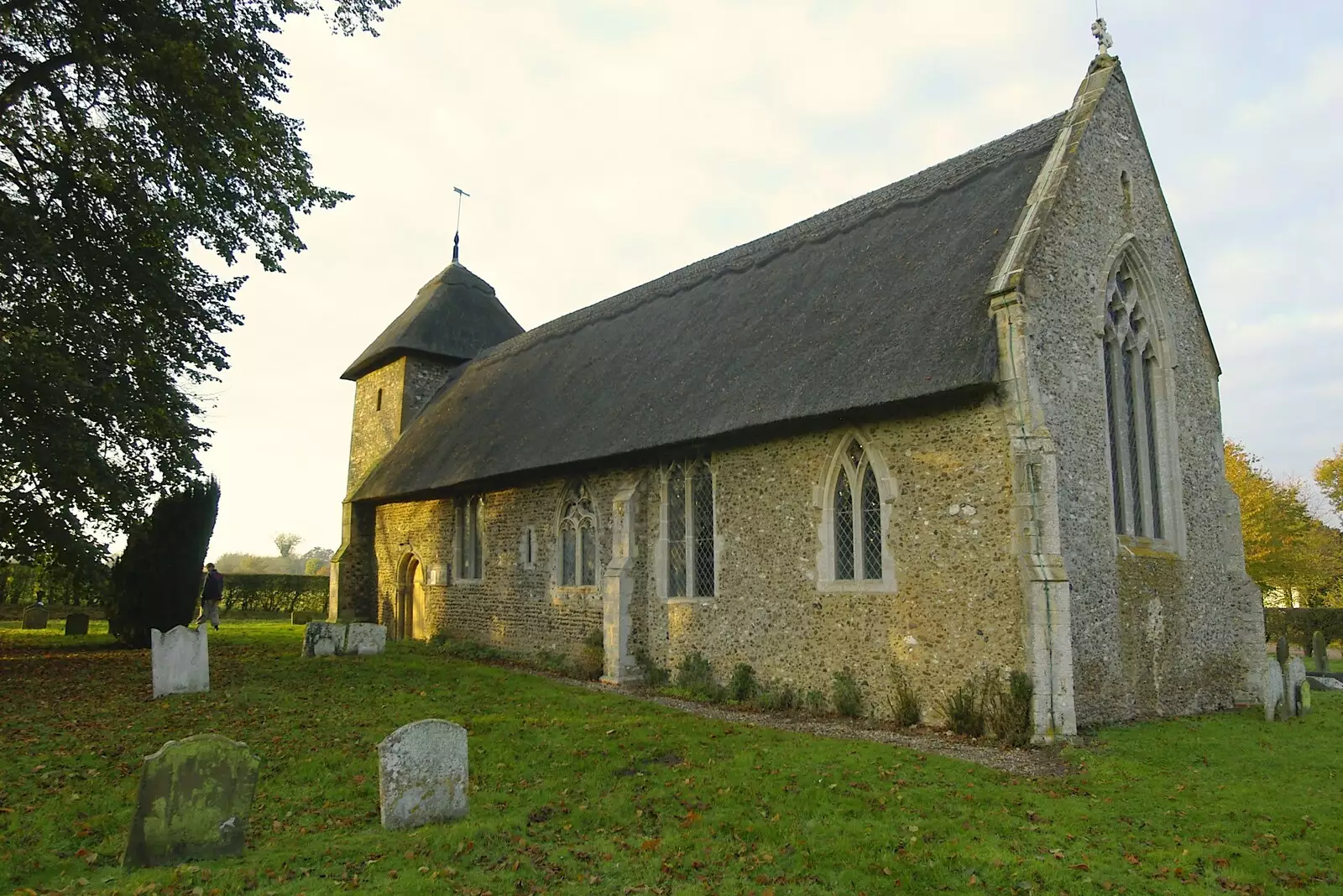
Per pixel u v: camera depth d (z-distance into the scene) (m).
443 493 22.44
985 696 10.80
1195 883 6.07
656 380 17.39
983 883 6.11
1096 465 11.99
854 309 14.20
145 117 14.84
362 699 12.68
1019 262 11.41
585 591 17.59
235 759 6.47
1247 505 28.52
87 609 29.14
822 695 12.82
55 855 6.30
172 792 6.24
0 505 15.60
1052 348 11.60
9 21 13.97
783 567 13.66
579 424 18.19
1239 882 6.10
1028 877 6.15
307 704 12.17
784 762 9.10
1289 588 34.34
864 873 6.29
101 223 15.46
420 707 12.05
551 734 10.32
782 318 15.82
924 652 11.58
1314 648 20.44
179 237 16.02
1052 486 10.60
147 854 6.11
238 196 16.08
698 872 6.35
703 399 15.28
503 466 19.23
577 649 17.64
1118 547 12.21
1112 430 12.99
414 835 6.80
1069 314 12.03
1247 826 7.26
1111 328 13.24
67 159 14.77
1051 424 11.34
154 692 12.55
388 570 25.34
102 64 13.79
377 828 7.03
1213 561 14.26
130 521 16.55
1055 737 10.09
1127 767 9.05
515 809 7.61
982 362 11.02
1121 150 13.89
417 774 7.18
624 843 6.88
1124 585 12.10
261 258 17.06
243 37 15.38
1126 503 12.82
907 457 12.06
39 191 15.02
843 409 12.20
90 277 15.29
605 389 18.84
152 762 6.18
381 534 25.86
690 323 18.67
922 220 15.02
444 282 30.55
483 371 26.47
